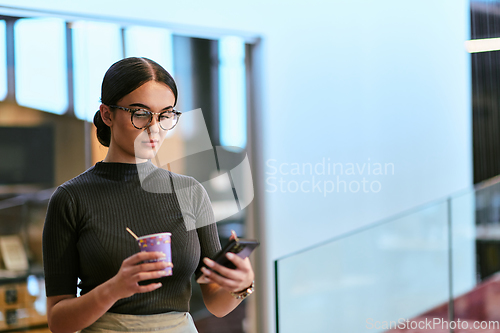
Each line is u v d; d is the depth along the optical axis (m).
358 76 3.77
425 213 3.25
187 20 2.99
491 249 3.80
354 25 3.74
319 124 3.55
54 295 1.14
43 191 2.61
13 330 2.57
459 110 4.44
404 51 4.07
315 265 2.35
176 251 1.20
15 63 2.52
